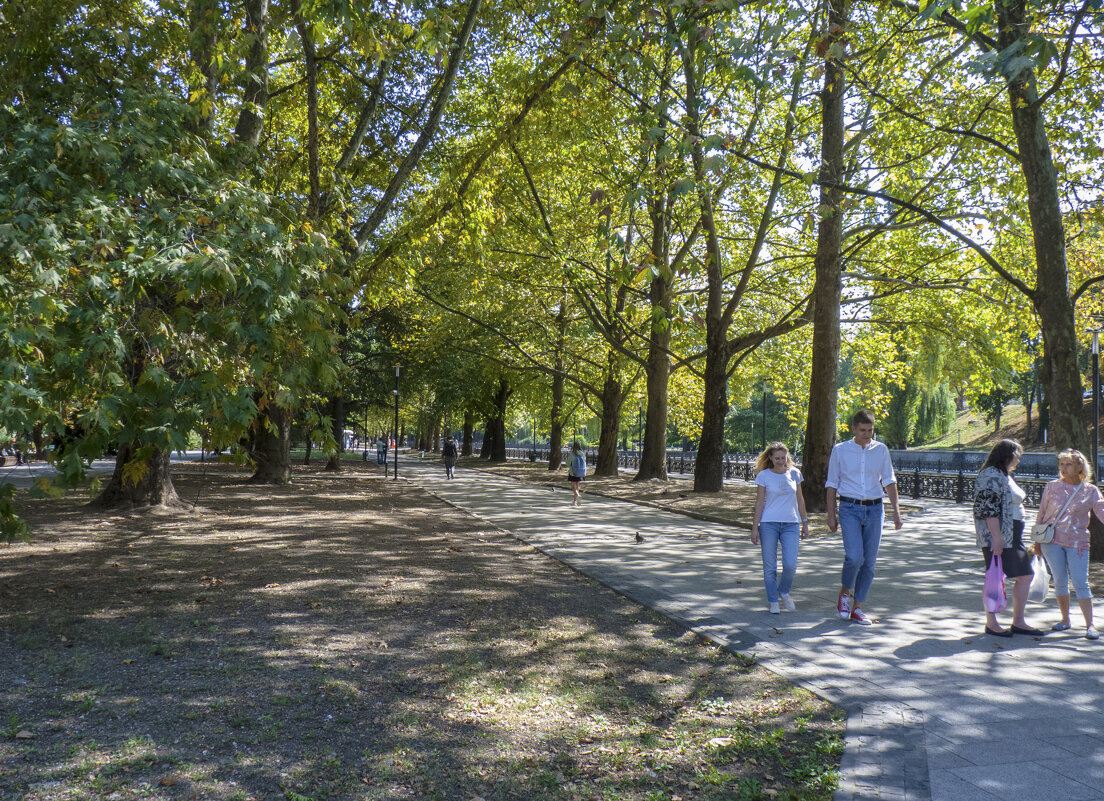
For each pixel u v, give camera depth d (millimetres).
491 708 4641
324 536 12570
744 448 80688
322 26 8711
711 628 6773
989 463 6750
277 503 18516
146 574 8750
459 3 13117
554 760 3920
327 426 5730
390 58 9070
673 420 39594
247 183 7211
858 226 18531
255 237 5301
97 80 8656
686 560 10938
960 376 24219
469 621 6840
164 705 4516
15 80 8320
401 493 23625
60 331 4438
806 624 7004
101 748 3859
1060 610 7234
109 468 30938
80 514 14414
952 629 6828
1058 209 10828
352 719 4387
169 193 6043
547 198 25188
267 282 5102
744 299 27781
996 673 5434
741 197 21844
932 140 17266
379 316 34281
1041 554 6824
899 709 4633
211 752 3857
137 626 6320
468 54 16438
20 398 4164
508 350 34625
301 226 6438
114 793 3373
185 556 10094
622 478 32750
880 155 15477
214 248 5062
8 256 4629
